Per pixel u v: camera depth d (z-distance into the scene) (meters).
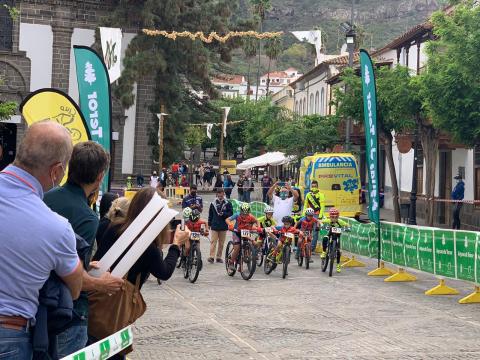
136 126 53.88
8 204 4.06
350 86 32.75
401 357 9.71
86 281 4.95
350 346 10.37
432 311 13.41
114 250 5.38
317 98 63.72
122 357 5.70
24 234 4.03
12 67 51.06
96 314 5.54
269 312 13.11
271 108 53.12
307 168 30.03
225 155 92.06
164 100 53.94
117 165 53.62
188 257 17.30
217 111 65.81
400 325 12.01
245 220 17.81
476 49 21.09
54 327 4.37
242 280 17.53
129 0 50.88
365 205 44.81
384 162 43.81
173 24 52.38
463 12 21.70
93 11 52.28
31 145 4.17
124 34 51.97
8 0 51.16
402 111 27.12
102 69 14.83
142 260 5.85
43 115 12.91
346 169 28.61
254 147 71.81
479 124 21.80
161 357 9.58
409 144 30.47
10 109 28.33
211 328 11.58
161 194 6.07
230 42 55.03
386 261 18.25
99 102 14.84
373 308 13.66
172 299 14.53
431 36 34.84
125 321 5.61
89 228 5.16
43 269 4.08
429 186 28.11
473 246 14.39
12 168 4.18
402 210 32.00
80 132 13.05
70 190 5.24
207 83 55.16
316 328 11.65
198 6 53.88
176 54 53.47
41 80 51.56
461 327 11.91
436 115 22.56
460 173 31.62
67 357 4.38
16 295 4.05
